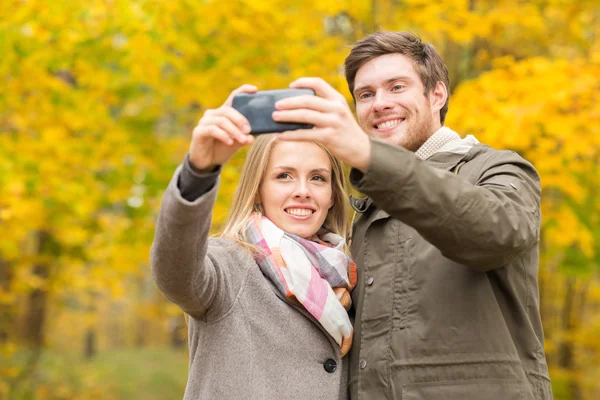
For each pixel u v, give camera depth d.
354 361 2.71
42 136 7.24
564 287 12.50
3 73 7.07
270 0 6.33
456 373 2.41
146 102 8.20
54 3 6.47
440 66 3.09
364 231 2.91
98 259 9.27
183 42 6.66
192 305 2.50
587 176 6.63
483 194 2.14
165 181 8.03
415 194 2.03
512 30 7.29
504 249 2.15
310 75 6.54
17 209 6.72
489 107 5.52
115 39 7.02
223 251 2.76
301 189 2.93
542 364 2.54
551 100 5.21
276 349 2.67
